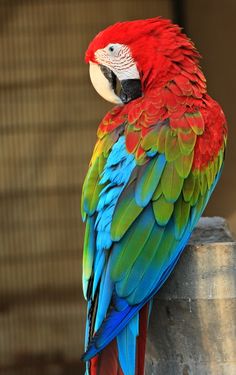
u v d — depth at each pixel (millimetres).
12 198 14008
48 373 13891
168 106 6754
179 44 6996
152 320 6055
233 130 13781
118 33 7203
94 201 6363
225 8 13672
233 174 13766
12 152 13992
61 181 14023
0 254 14008
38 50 13898
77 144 14008
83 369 13828
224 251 5828
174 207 6312
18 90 13922
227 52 13719
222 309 5852
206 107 6887
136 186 6262
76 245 14016
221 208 13812
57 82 13953
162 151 6477
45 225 14070
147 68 7000
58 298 13992
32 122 13992
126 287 5914
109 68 7309
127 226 6090
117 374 5684
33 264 14016
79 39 13906
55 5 13844
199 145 6660
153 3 13812
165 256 6070
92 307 6004
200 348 5914
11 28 13852
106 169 6457
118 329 5770
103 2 13852
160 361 6055
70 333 13953
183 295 5910
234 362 5867
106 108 13945
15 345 13984
